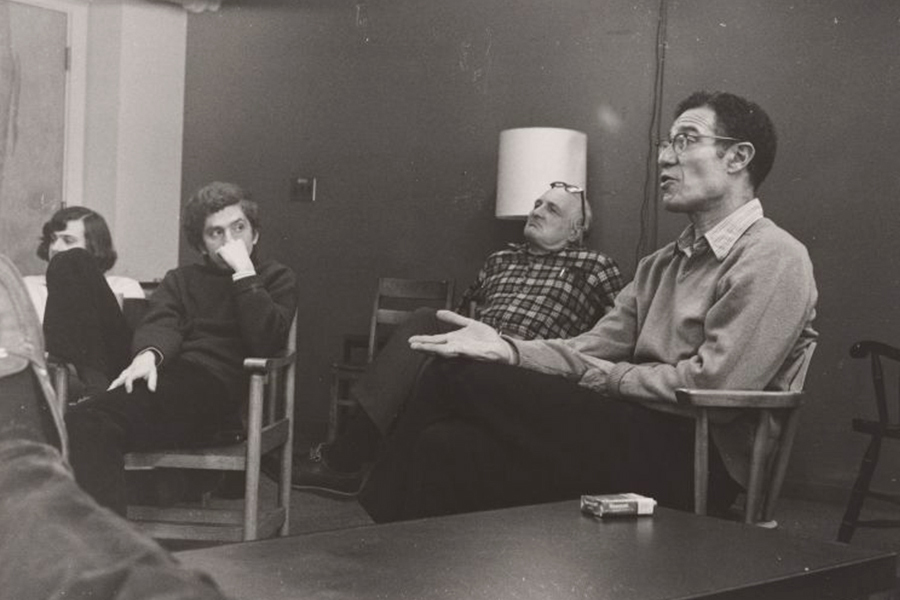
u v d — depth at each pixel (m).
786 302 2.34
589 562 1.39
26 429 0.60
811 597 1.39
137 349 2.82
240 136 6.59
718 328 2.37
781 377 2.41
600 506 1.72
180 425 2.75
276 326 2.92
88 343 2.91
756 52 4.61
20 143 6.55
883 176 4.27
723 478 2.40
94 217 4.08
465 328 2.49
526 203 4.82
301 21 6.32
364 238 6.01
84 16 6.79
